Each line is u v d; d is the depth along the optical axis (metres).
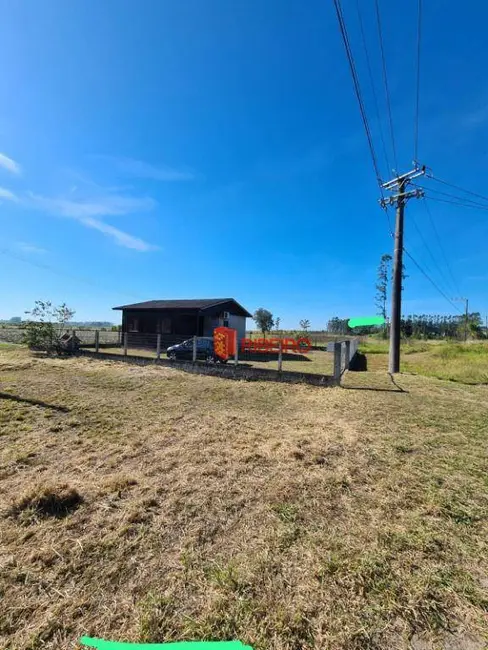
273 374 8.77
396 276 11.24
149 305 20.58
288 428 4.81
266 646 1.50
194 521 2.48
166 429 4.67
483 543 2.24
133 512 2.55
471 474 3.32
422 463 3.58
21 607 1.70
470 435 4.53
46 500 2.63
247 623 1.61
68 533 2.30
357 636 1.55
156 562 2.04
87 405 5.86
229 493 2.90
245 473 3.31
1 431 4.45
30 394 6.56
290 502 2.76
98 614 1.67
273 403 6.42
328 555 2.10
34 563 2.01
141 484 3.04
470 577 1.92
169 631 1.57
